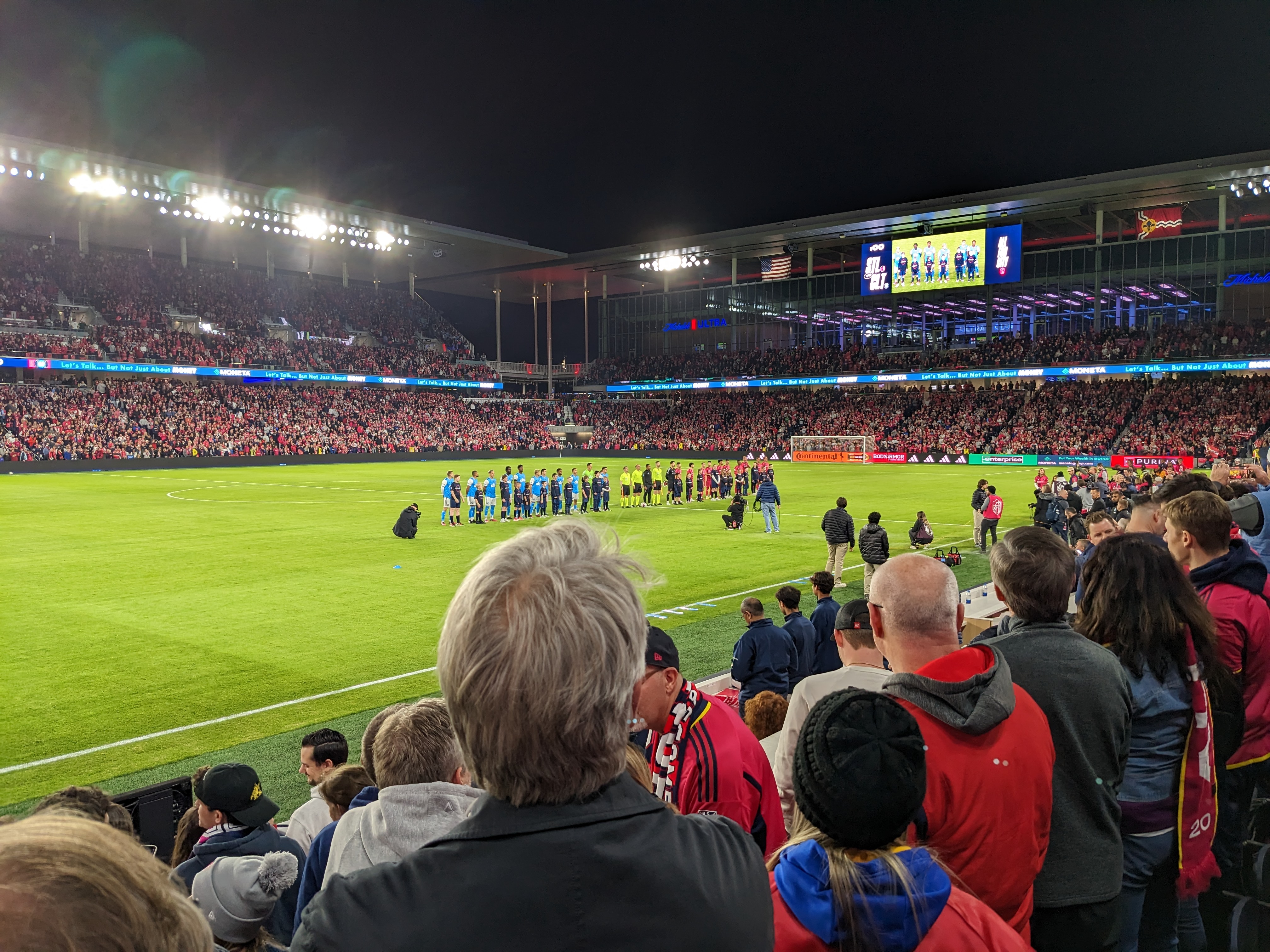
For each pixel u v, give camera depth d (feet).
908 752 5.74
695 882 4.63
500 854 4.45
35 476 164.04
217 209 202.59
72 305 216.74
